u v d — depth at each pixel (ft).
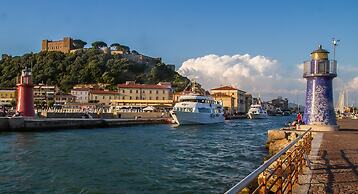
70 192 59.67
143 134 188.75
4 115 232.73
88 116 291.38
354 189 33.91
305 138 53.98
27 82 227.61
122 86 541.34
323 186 35.14
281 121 403.13
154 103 476.54
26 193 58.90
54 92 531.09
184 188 63.98
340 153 57.62
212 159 98.63
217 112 306.14
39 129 206.80
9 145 126.93
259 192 22.36
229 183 68.54
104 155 101.86
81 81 618.85
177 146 130.21
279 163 28.58
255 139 164.55
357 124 184.55
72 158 95.09
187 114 271.49
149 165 86.43
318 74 113.09
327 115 112.78
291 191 31.63
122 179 70.03
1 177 70.44
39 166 82.33
